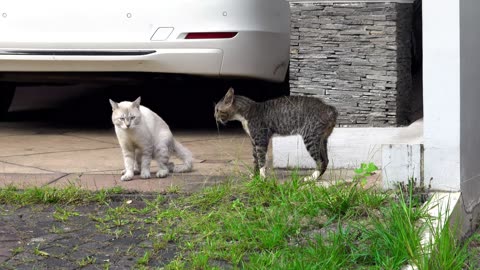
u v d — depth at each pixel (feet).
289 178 20.83
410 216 16.87
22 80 29.37
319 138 21.24
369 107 23.45
